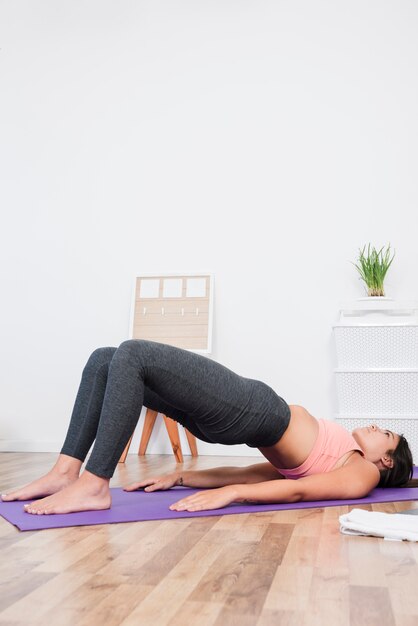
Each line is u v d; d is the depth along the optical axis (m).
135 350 1.81
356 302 3.79
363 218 4.20
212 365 1.90
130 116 4.61
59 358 4.43
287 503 1.96
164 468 3.18
